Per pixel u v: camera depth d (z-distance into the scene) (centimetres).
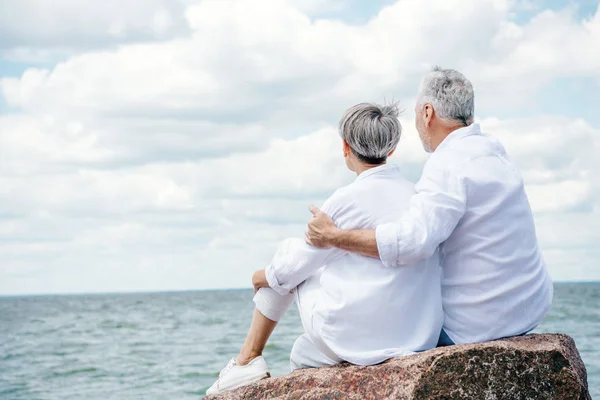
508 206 334
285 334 1916
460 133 342
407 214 330
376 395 313
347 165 360
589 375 1039
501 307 337
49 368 1473
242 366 372
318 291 350
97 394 1145
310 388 330
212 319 3238
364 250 327
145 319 3306
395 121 343
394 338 334
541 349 316
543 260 355
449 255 342
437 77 346
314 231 339
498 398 309
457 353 312
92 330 2553
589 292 6500
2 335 2356
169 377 1291
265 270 363
